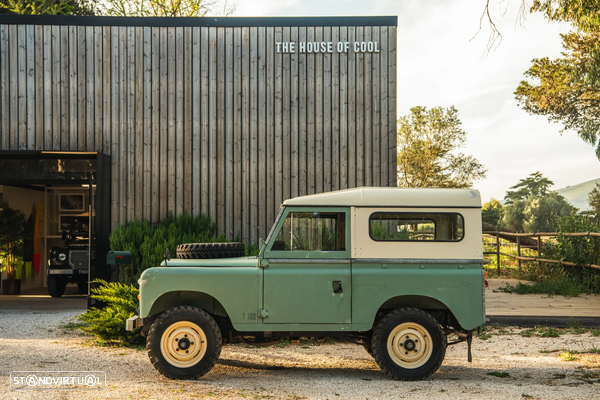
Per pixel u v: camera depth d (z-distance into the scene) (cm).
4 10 2120
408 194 545
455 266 538
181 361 522
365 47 1070
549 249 1412
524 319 833
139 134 1071
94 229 1015
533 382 518
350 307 529
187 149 1072
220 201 1066
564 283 1172
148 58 1075
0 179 1062
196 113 1074
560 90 2680
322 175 1066
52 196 1479
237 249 595
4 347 679
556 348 690
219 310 556
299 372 565
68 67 1073
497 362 616
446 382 518
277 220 538
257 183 1069
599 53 2289
